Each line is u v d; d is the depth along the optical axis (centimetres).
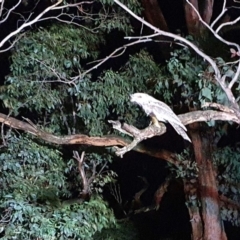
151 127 610
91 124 1120
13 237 992
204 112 658
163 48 1238
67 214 1035
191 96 1035
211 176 1209
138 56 1136
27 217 1007
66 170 1200
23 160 1079
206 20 1162
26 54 1070
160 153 1250
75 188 1265
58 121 1179
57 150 1145
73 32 1112
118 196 1683
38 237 995
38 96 1082
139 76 1130
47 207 1046
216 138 1227
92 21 1177
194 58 1020
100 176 1260
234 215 1270
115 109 1130
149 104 605
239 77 806
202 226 1246
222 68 860
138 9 1159
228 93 644
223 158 1218
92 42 1180
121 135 1090
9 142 1070
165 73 1145
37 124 1138
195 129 1190
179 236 1723
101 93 1103
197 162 1211
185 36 1197
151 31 1229
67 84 1122
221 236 1216
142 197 1766
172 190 1543
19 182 1052
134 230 1627
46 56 1064
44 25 1191
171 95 1089
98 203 1089
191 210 1264
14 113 1122
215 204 1210
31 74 1076
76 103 1138
